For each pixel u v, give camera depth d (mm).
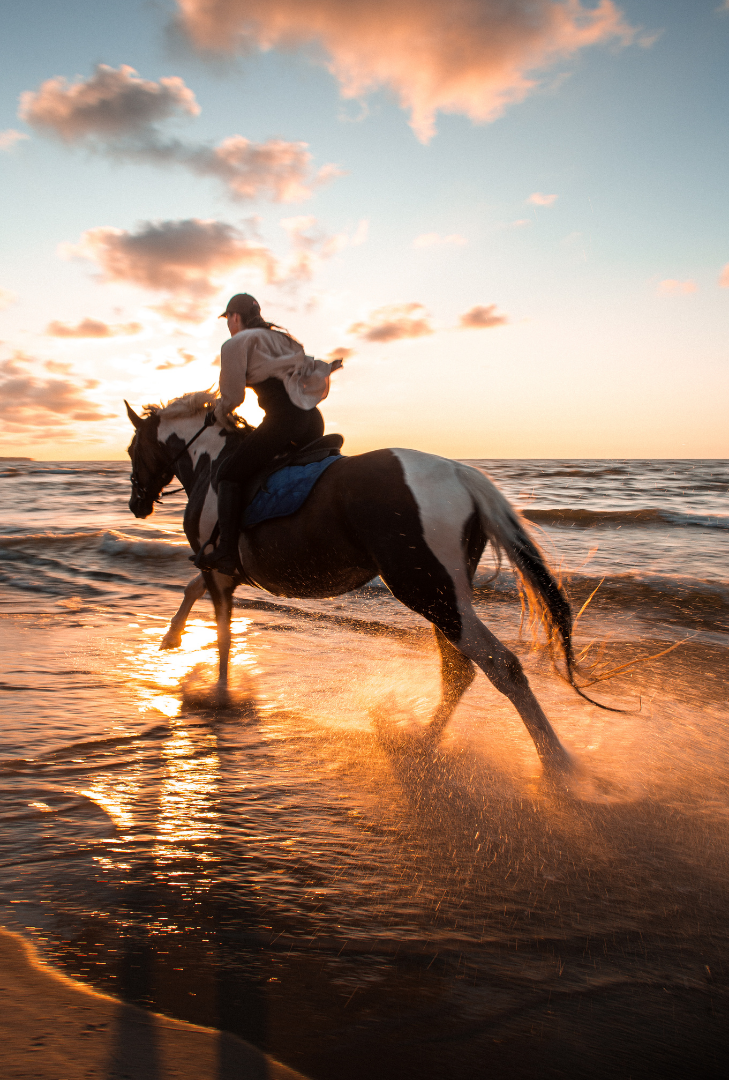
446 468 3176
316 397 3846
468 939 1943
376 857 2389
